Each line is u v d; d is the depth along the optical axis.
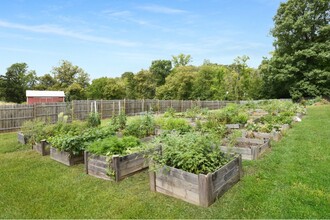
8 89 40.69
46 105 12.55
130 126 7.06
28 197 3.45
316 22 26.77
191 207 3.01
